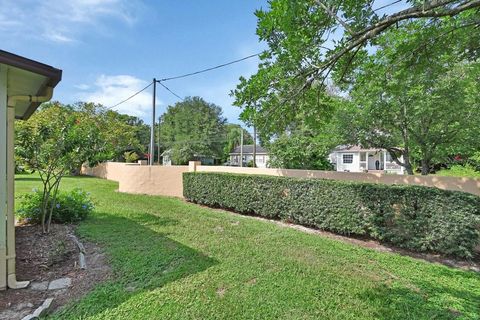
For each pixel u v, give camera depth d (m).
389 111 6.30
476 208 3.91
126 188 10.82
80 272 3.23
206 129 35.12
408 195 4.47
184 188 9.12
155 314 2.45
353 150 23.86
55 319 2.34
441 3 2.49
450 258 4.12
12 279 2.83
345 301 2.79
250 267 3.50
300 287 3.03
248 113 4.54
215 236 4.84
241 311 2.55
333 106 5.07
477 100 5.38
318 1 3.16
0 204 2.76
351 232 5.10
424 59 4.00
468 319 2.52
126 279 3.07
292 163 10.59
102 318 2.38
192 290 2.89
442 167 8.77
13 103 2.97
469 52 4.05
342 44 3.46
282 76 3.95
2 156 2.77
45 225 5.11
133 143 20.67
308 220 5.77
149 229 5.16
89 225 5.29
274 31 3.65
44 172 4.92
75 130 4.91
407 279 3.35
